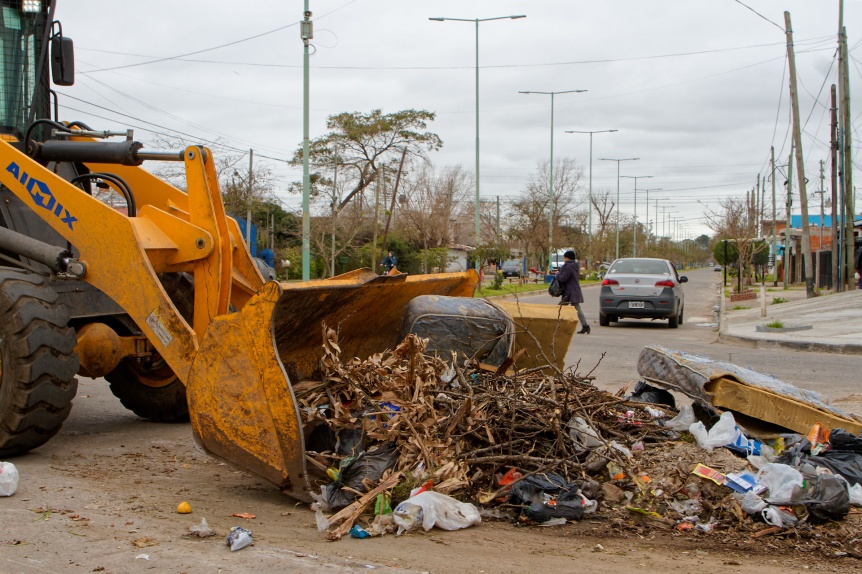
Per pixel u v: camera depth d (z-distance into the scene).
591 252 62.53
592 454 5.28
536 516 4.68
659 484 5.00
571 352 13.49
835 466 5.20
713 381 5.89
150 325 5.38
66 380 5.81
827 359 12.86
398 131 40.91
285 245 37.19
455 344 6.46
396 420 4.99
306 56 23.38
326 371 5.46
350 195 41.41
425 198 48.19
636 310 19.17
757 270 48.12
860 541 4.43
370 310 6.29
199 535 4.26
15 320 5.58
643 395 6.56
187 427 7.60
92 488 5.22
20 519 4.50
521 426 5.33
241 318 4.90
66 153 6.48
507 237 57.09
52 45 7.26
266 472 4.85
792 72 27.56
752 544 4.40
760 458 5.30
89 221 5.70
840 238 29.09
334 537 4.29
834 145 29.33
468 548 4.22
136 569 3.78
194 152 5.81
